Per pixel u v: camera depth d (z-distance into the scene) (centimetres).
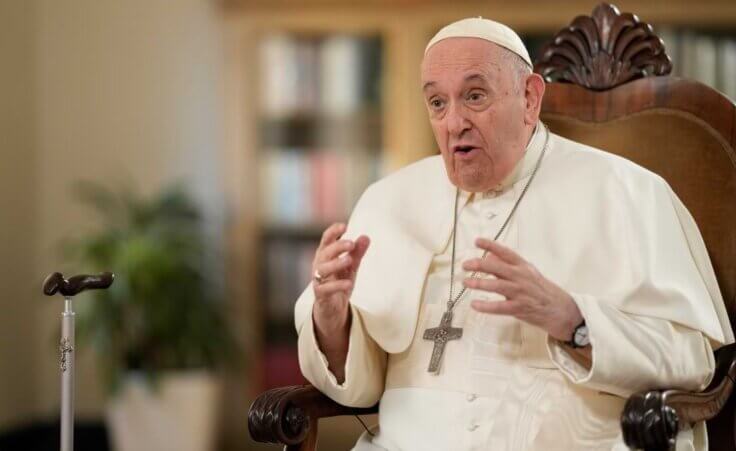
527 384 887
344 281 862
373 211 1025
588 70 1065
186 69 2050
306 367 930
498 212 966
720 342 888
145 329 1878
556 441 868
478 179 941
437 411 909
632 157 1028
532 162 973
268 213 2009
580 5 1900
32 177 2081
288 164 2006
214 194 2056
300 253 2011
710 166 999
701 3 1875
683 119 1020
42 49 2081
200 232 1989
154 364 1900
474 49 912
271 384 2012
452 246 974
